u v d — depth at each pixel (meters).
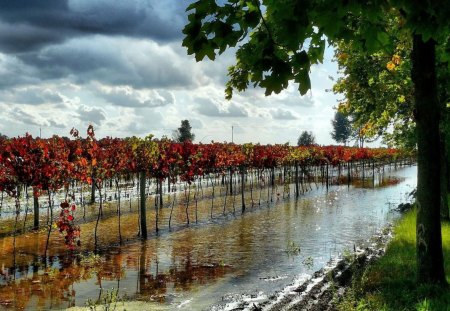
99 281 12.57
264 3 3.38
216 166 31.52
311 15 3.21
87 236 19.59
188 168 24.27
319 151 47.34
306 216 26.14
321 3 3.05
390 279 9.64
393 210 27.81
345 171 75.12
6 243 17.75
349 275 11.65
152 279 12.83
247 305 10.21
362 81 15.73
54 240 18.44
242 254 16.23
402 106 17.56
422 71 8.29
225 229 21.80
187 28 3.77
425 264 8.68
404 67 12.12
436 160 8.53
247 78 6.28
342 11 3.06
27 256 15.63
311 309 9.07
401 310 7.33
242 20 3.70
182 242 18.58
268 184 44.91
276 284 12.17
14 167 16.53
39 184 16.62
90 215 25.22
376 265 11.59
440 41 4.89
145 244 18.11
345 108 18.47
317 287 10.87
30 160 16.61
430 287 8.19
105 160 21.94
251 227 22.41
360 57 14.69
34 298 10.89
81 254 16.05
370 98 16.20
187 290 11.66
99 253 16.38
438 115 8.48
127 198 32.78
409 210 25.64
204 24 3.73
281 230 21.52
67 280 12.66
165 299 10.84
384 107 16.50
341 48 13.54
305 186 46.28
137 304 10.41
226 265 14.57
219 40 3.73
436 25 3.22
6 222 22.38
